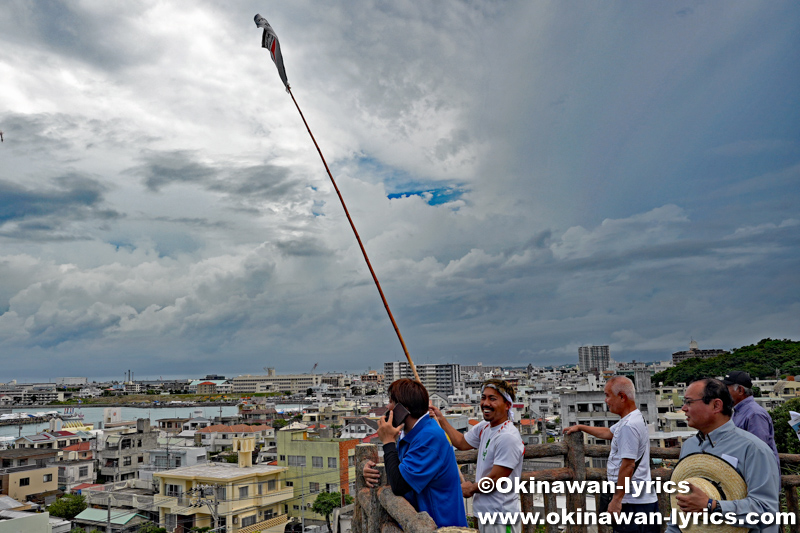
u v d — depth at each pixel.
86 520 42.06
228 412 187.25
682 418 47.41
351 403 125.25
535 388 113.88
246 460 43.53
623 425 4.30
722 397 3.41
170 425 104.25
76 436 79.94
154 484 49.66
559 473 4.67
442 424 4.75
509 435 3.97
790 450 20.55
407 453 3.12
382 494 3.13
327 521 41.78
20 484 49.00
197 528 37.81
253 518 39.69
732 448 3.32
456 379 193.50
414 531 2.42
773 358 91.88
